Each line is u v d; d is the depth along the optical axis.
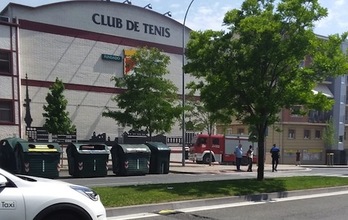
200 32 14.63
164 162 21.80
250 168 25.44
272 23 13.20
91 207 5.28
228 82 14.02
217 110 15.05
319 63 13.83
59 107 27.14
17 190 4.84
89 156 18.48
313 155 50.69
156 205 9.30
